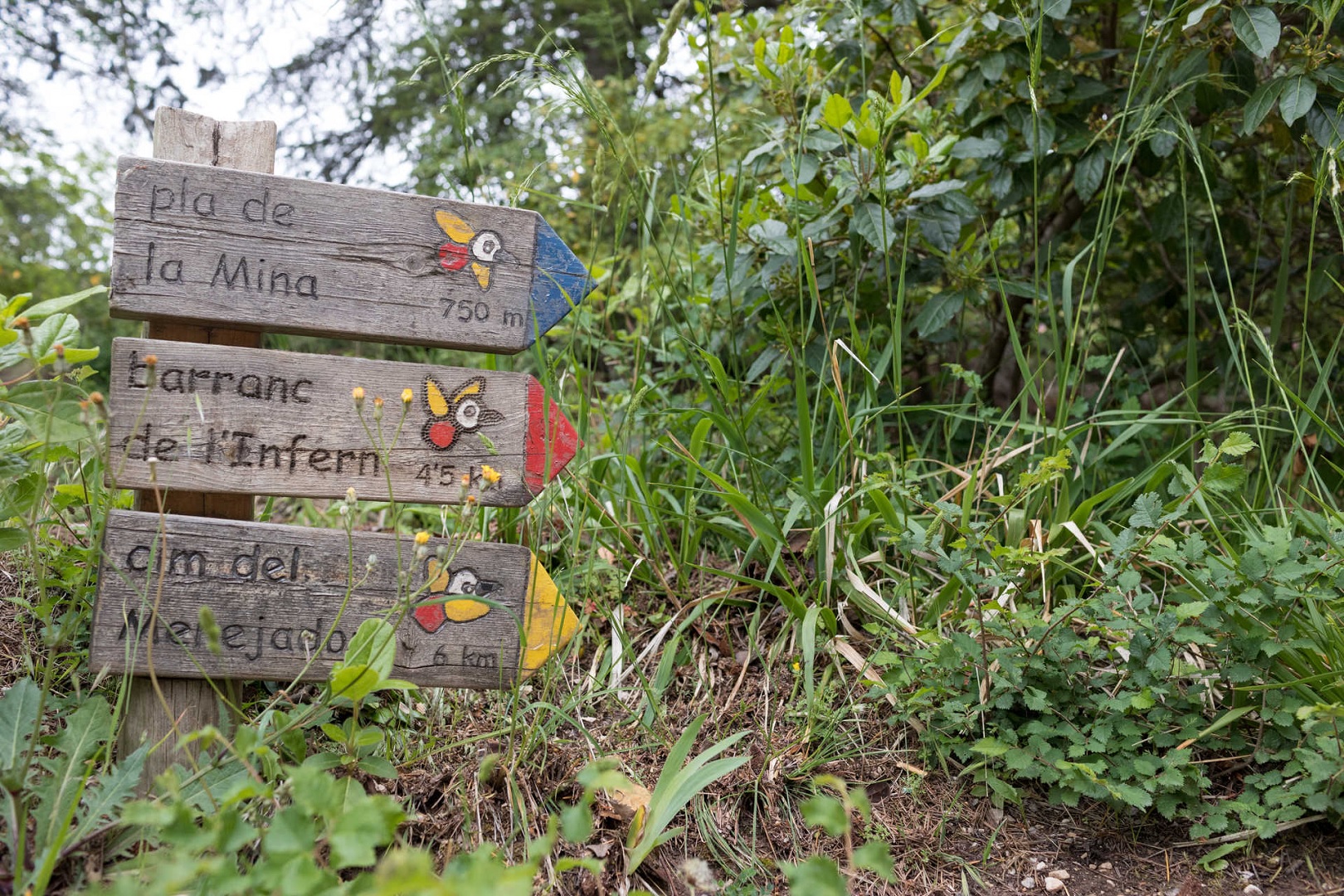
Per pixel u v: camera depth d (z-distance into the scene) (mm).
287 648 1759
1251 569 1787
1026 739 1917
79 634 1988
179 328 1775
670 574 2627
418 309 1844
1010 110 2957
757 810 1829
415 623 1840
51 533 2270
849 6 2701
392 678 1828
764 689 2207
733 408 2691
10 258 7414
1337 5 2377
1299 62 2521
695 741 2031
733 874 1711
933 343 3311
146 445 1689
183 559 1702
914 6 2953
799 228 2514
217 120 1790
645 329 3314
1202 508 2043
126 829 1491
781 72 2902
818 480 2572
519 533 2506
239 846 1172
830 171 2994
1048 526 2408
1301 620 1875
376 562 1805
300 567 1769
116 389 1677
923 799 1916
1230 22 2641
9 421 1687
